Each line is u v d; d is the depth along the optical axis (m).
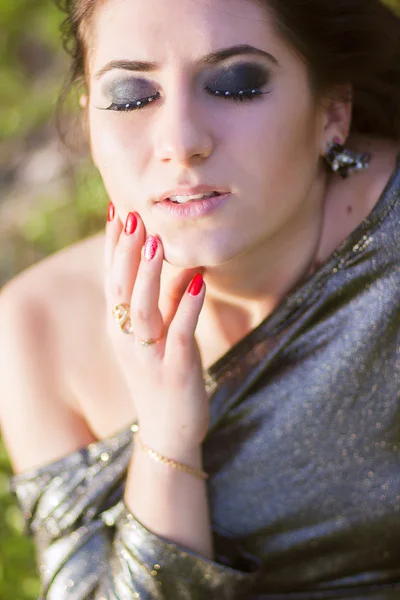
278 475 2.95
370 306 2.77
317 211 2.79
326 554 3.04
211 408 2.92
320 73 2.66
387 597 3.07
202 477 2.91
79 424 3.19
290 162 2.58
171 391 2.82
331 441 2.88
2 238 5.11
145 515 2.88
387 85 2.95
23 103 5.44
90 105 2.67
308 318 2.79
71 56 2.91
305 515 2.98
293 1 2.51
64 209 4.99
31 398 3.16
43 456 3.15
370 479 2.91
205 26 2.43
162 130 2.46
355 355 2.79
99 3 2.54
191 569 2.87
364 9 2.77
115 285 2.80
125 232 2.71
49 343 3.18
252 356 2.86
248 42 2.46
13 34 5.62
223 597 2.92
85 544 3.03
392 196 2.75
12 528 3.95
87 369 3.16
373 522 2.96
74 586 2.98
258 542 3.03
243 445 2.94
